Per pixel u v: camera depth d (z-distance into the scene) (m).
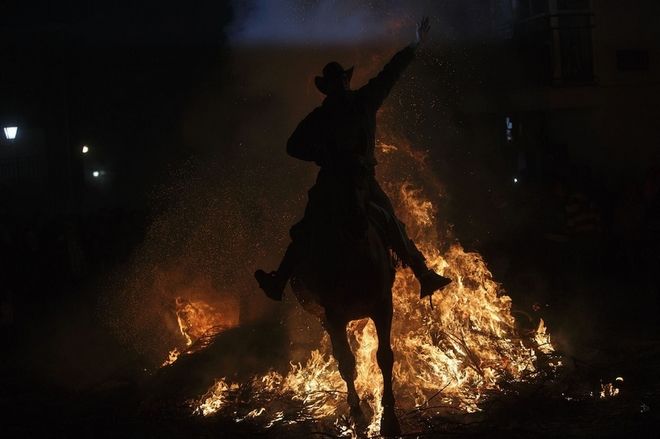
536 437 6.32
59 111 25.81
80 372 9.86
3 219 17.84
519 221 16.33
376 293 6.62
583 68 18.81
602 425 6.53
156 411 7.61
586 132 19.02
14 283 14.53
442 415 7.00
